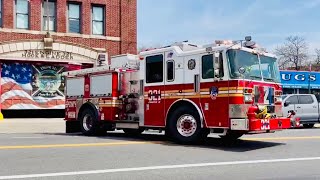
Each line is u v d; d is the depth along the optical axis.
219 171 7.66
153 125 12.73
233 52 10.91
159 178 7.01
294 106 20.06
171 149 10.74
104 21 26.75
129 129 14.38
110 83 14.33
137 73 13.65
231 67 10.86
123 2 27.14
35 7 25.03
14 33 24.41
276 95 12.06
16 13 24.77
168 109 12.27
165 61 12.45
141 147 11.13
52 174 7.29
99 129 14.91
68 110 16.27
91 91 15.16
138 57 14.03
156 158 9.16
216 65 11.05
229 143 12.28
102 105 14.62
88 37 26.11
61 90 25.84
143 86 13.09
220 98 11.01
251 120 10.61
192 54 11.72
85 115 15.34
